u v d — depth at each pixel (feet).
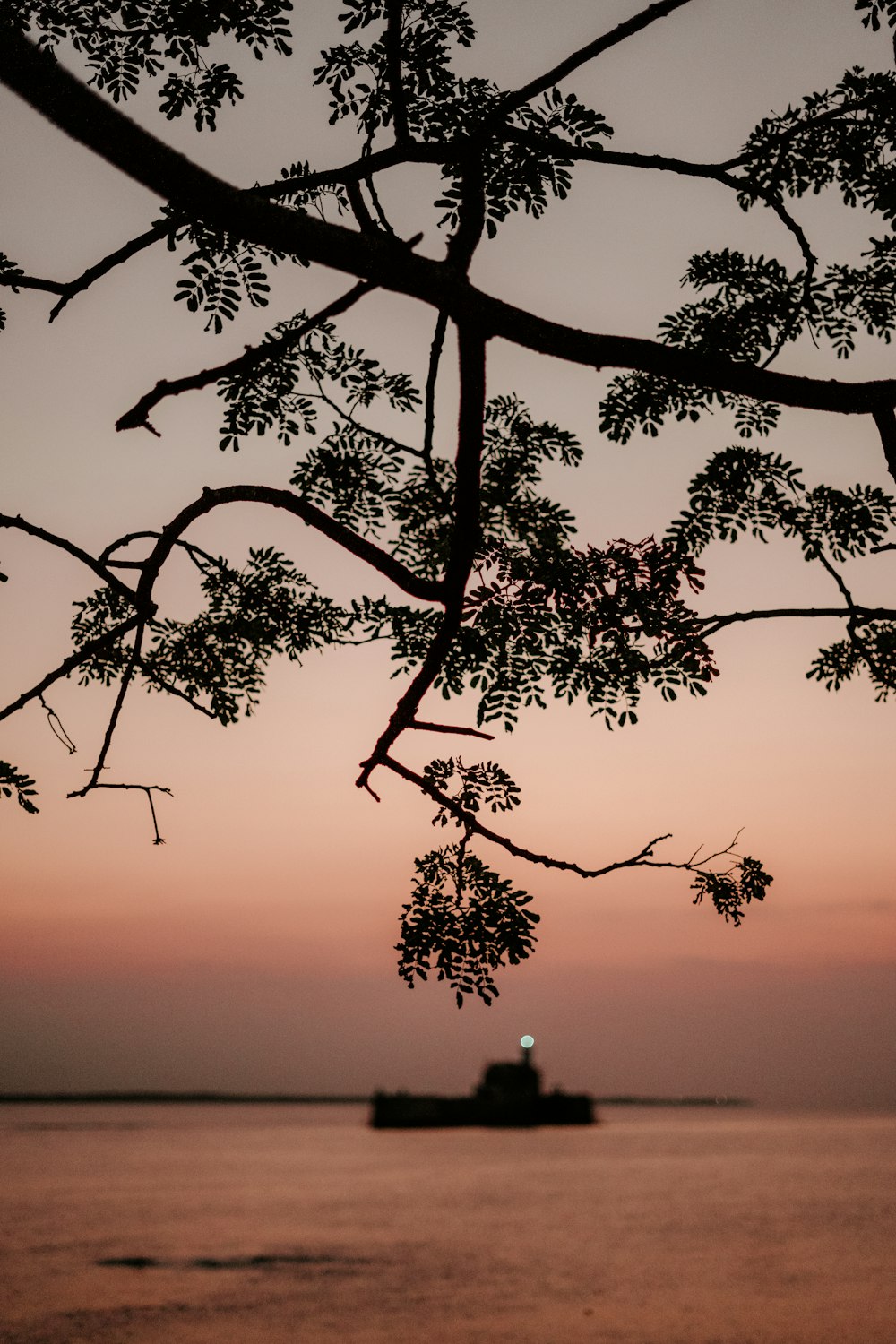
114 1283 154.40
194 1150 539.70
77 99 11.44
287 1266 169.78
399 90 18.43
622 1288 150.51
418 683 18.63
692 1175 357.20
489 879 19.21
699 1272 163.43
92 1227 217.56
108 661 24.72
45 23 22.57
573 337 15.93
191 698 23.81
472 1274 162.71
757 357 24.50
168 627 25.27
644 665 21.42
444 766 20.04
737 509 24.57
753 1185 313.73
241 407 23.77
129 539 19.56
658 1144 586.04
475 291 15.28
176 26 22.39
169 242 21.12
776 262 24.27
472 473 16.52
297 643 24.45
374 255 14.40
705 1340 119.44
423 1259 176.86
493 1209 252.62
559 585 21.50
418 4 22.67
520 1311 135.64
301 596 24.80
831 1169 380.37
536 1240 198.70
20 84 11.30
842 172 23.49
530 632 21.65
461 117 22.43
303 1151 515.91
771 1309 135.54
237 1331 125.49
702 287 24.75
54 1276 159.84
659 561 21.68
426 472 22.50
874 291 24.29
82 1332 123.95
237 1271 165.37
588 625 21.48
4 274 19.27
